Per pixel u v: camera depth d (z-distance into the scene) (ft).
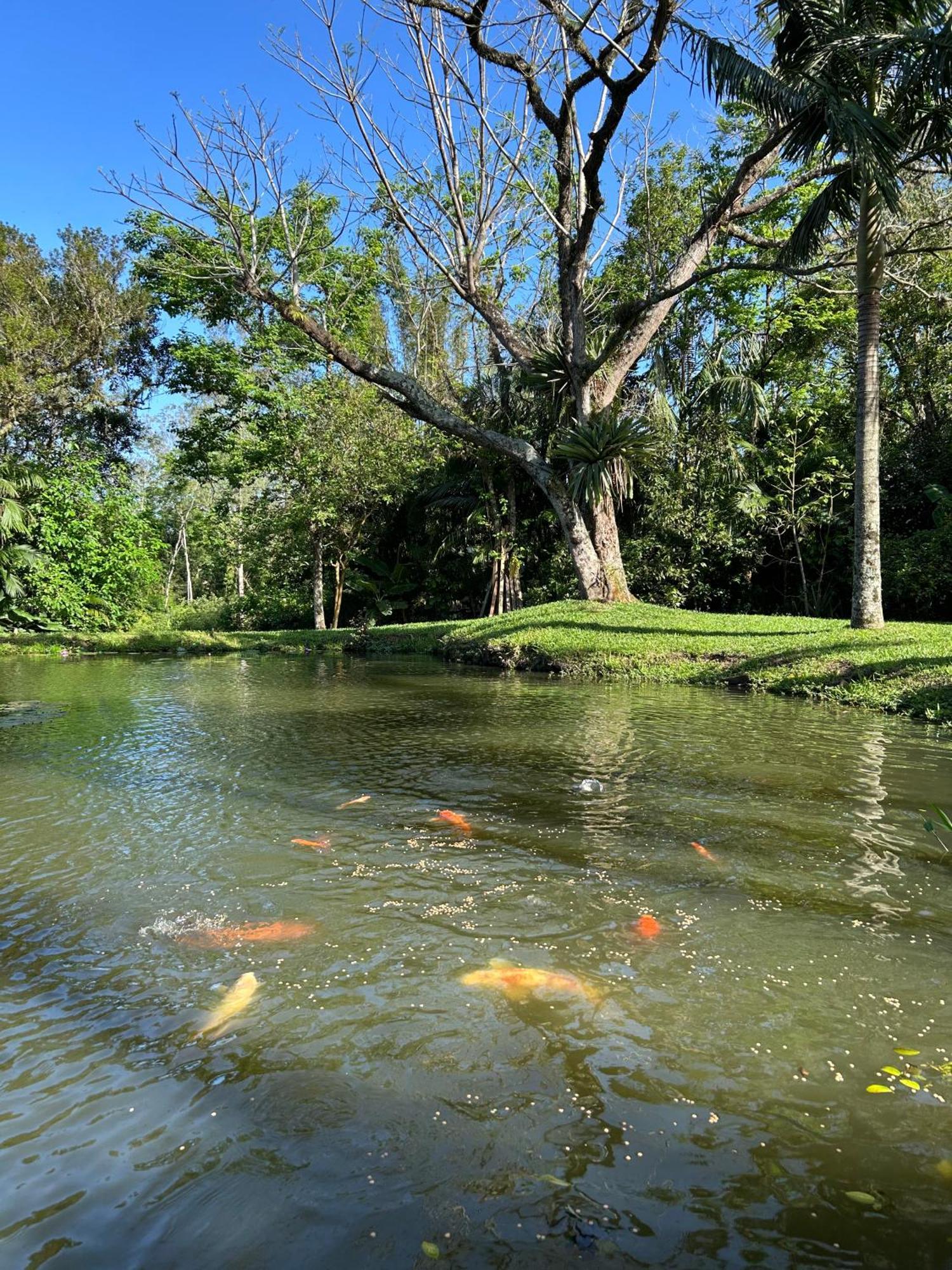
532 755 20.65
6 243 79.92
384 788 17.26
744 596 64.49
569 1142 6.36
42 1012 8.33
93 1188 5.96
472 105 44.14
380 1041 7.73
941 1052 7.54
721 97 33.91
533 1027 7.95
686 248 52.06
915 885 11.57
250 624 90.79
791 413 59.77
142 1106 6.88
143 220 67.46
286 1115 6.72
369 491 72.49
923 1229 5.53
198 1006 8.39
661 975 8.96
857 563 37.88
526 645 44.42
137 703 31.27
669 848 13.16
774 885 11.60
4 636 66.28
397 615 85.20
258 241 64.28
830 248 57.72
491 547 70.79
